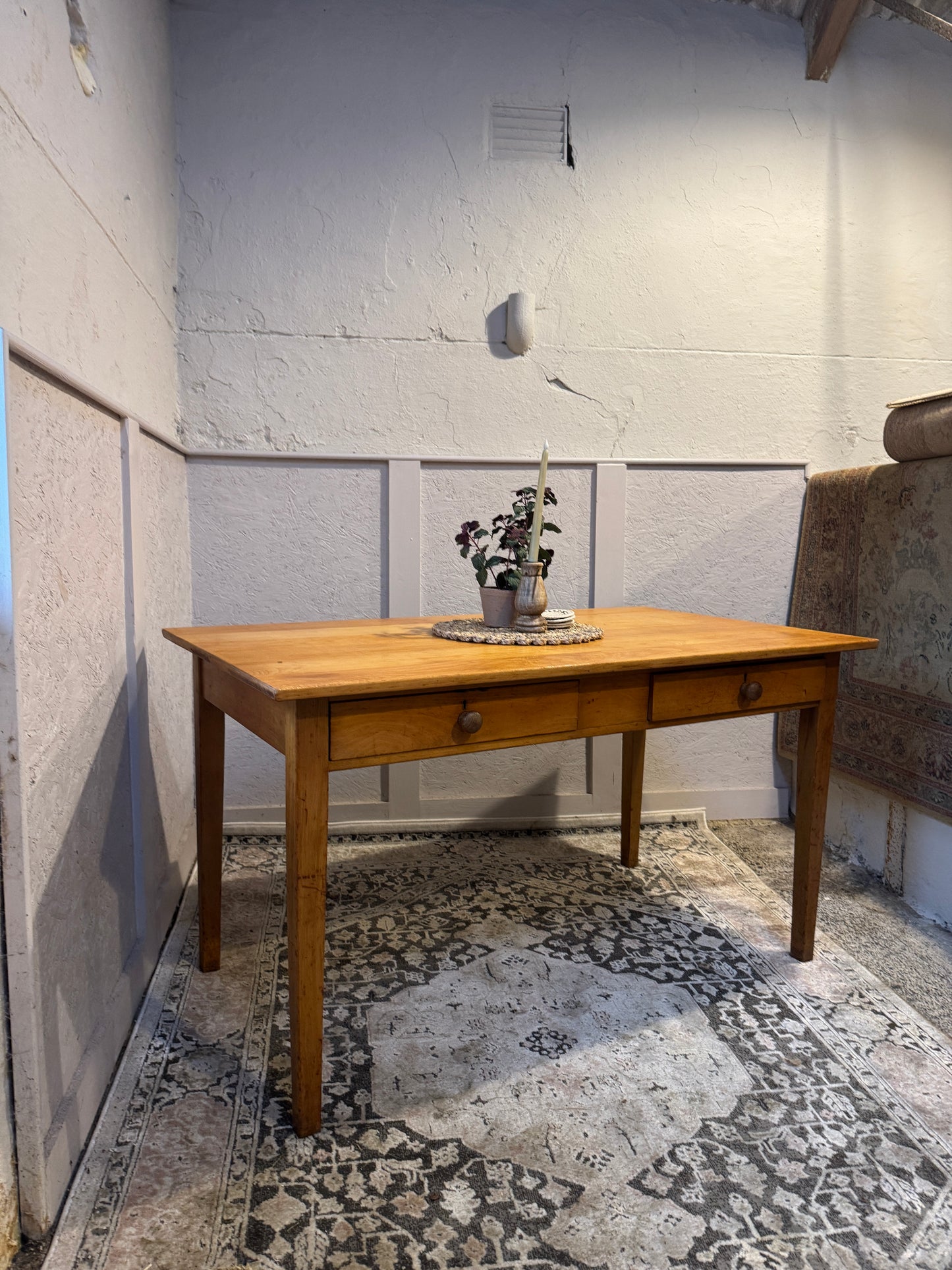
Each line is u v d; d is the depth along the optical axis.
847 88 3.00
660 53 2.89
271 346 2.75
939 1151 1.45
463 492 2.90
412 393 2.84
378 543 2.87
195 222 2.68
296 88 2.71
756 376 3.03
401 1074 1.65
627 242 2.92
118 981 1.75
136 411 2.08
